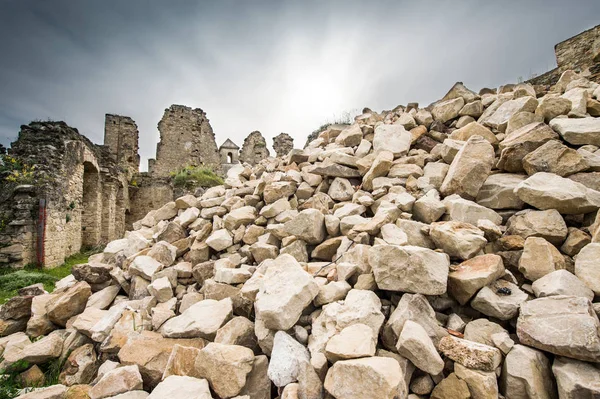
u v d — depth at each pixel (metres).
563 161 2.86
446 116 5.08
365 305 2.13
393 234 2.73
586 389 1.51
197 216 5.04
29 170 9.67
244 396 1.95
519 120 3.70
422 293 2.14
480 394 1.66
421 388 1.81
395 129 4.82
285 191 4.44
